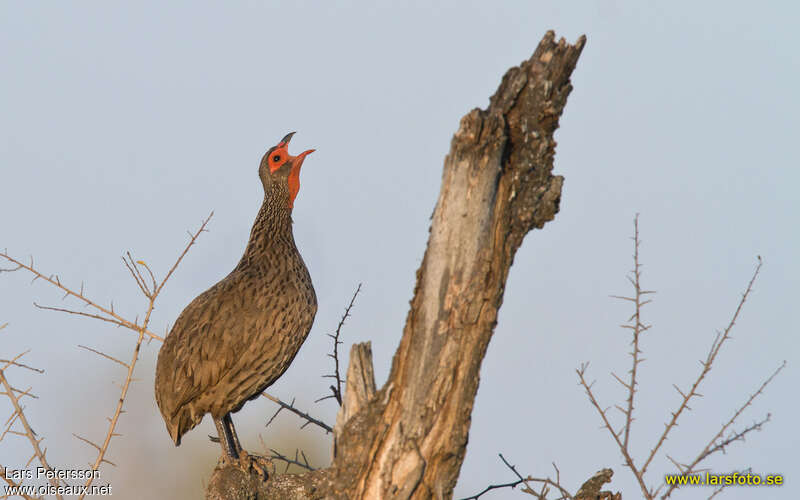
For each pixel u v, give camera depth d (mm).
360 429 8523
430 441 8375
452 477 8547
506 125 8336
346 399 9078
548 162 8422
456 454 8453
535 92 8305
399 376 8422
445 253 8203
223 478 12094
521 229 8406
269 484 12156
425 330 8281
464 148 8086
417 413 8336
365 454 8492
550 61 8344
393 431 8430
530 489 10148
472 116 8016
